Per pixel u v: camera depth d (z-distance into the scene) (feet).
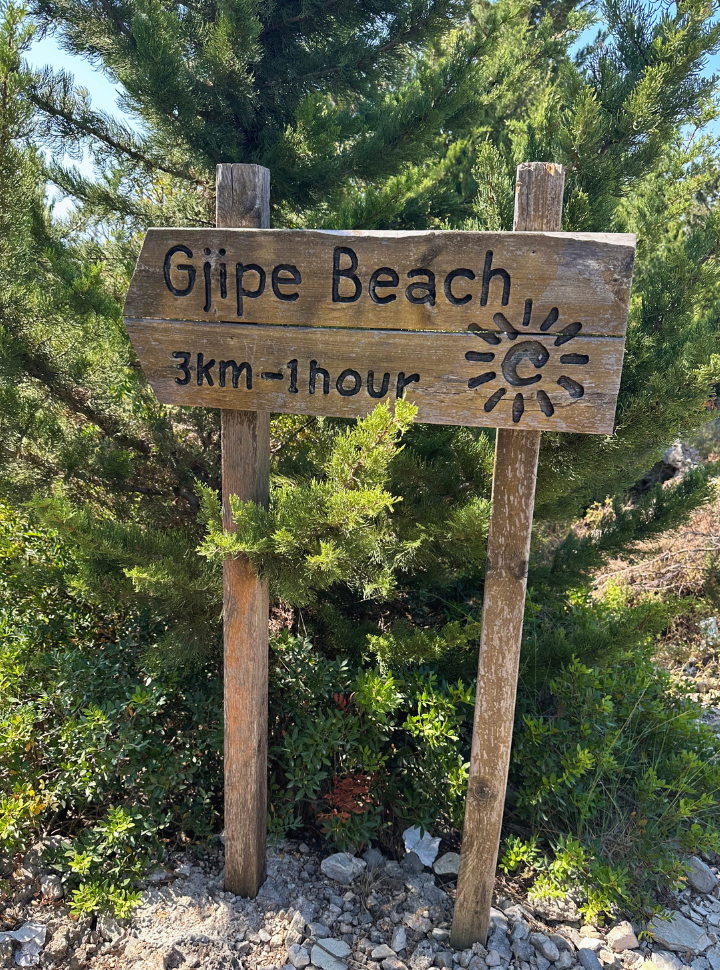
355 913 8.52
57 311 10.43
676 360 9.12
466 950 8.05
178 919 8.28
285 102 14.34
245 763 8.21
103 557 9.64
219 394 7.29
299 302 6.80
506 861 9.03
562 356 6.28
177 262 7.04
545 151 9.14
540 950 8.20
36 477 10.59
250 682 8.04
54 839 9.23
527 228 6.40
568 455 9.48
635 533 11.93
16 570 10.98
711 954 8.55
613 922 8.81
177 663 9.51
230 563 7.79
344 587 11.48
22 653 10.37
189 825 9.44
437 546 9.52
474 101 16.70
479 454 9.80
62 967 7.73
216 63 11.98
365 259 6.52
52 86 11.99
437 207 16.46
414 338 6.59
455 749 9.56
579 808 9.69
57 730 9.61
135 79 11.83
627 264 5.94
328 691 9.93
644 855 9.39
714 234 9.62
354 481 6.83
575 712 10.52
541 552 13.10
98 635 11.53
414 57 16.76
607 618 13.00
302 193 13.29
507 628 7.23
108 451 10.73
